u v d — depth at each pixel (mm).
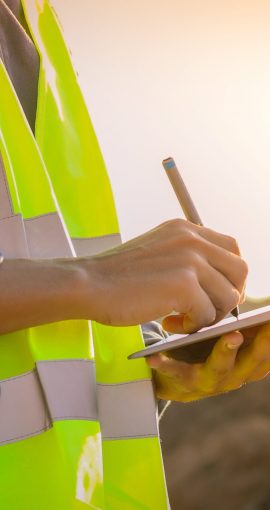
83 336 1184
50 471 1091
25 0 1486
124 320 1075
